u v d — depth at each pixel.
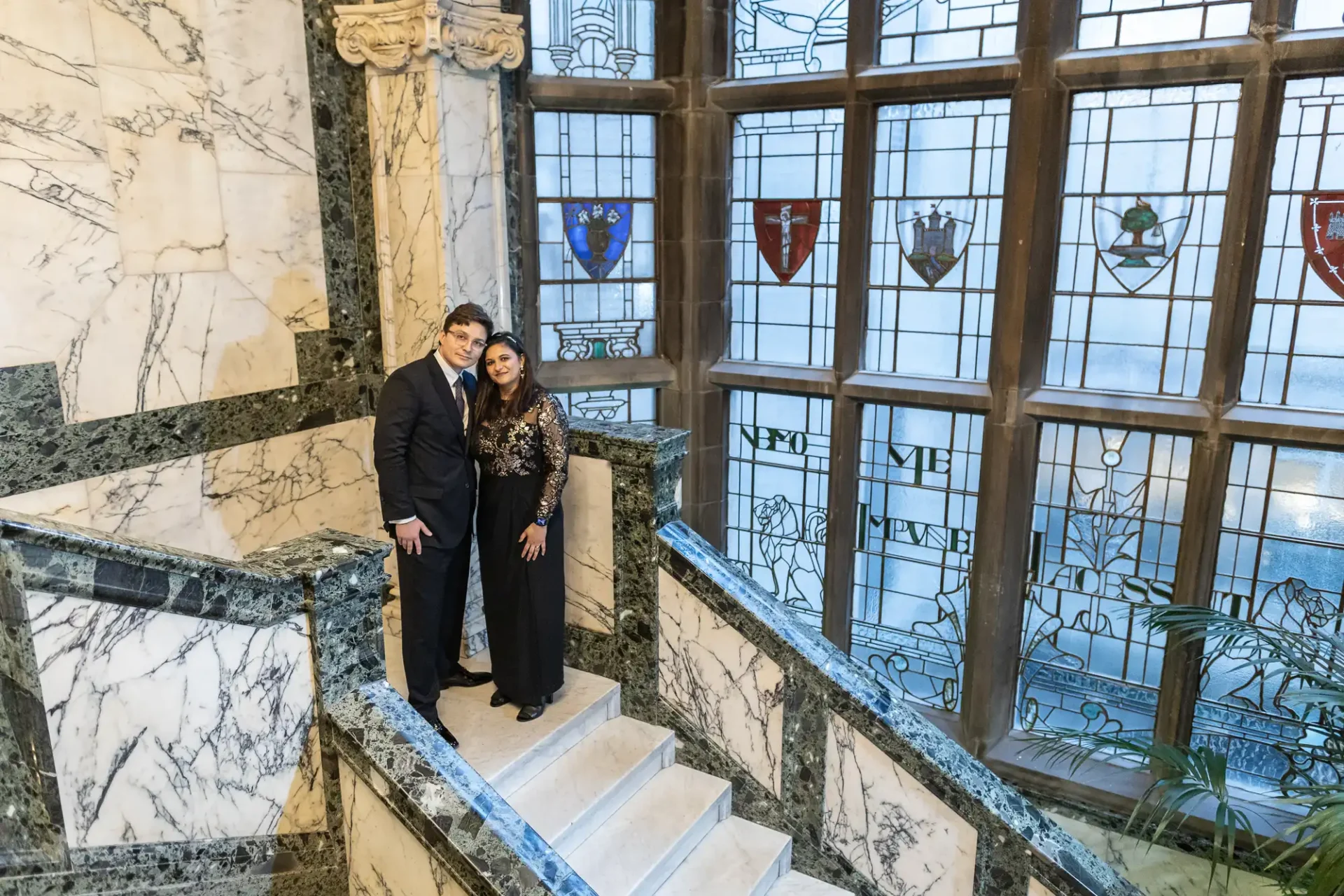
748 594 3.42
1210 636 3.34
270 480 3.41
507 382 3.06
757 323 4.63
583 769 3.32
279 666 2.21
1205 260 3.68
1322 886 2.55
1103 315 3.93
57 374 2.73
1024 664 4.37
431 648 3.10
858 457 4.50
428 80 3.28
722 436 4.79
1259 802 3.84
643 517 3.50
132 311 2.91
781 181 4.41
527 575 3.21
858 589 4.65
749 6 4.32
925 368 4.29
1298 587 3.73
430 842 2.14
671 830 3.21
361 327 3.68
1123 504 4.01
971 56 3.89
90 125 2.74
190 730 2.00
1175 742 3.94
